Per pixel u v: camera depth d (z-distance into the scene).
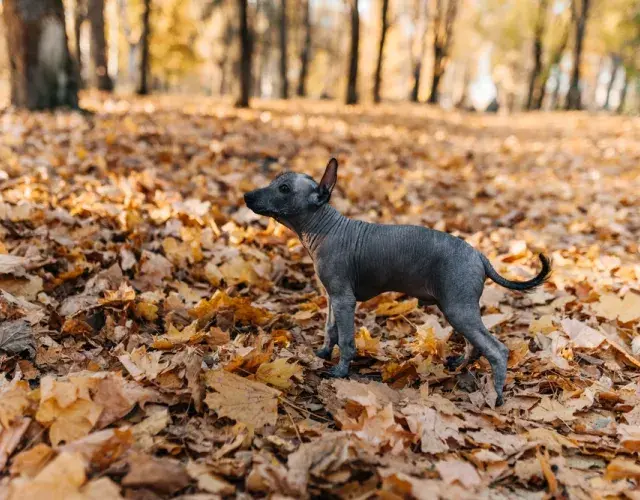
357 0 6.79
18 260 1.46
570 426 1.21
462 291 1.21
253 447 1.08
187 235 1.80
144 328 1.43
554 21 11.49
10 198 1.92
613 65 15.38
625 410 1.25
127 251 1.67
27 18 3.41
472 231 2.22
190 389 1.14
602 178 3.18
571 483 1.04
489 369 1.37
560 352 1.42
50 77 3.52
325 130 3.86
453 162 3.27
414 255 1.24
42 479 0.90
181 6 11.09
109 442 0.99
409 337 1.50
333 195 2.39
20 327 1.27
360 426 1.10
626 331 1.53
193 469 0.99
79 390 1.06
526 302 1.69
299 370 1.25
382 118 5.36
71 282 1.55
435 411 1.16
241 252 1.79
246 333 1.44
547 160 3.63
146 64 7.41
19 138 2.62
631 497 1.01
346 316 1.28
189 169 2.50
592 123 6.29
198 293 1.61
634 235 2.25
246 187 2.29
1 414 1.01
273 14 11.52
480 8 11.73
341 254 1.27
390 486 0.98
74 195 2.01
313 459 1.01
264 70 15.66
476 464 1.07
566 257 1.98
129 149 2.66
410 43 14.02
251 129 3.53
